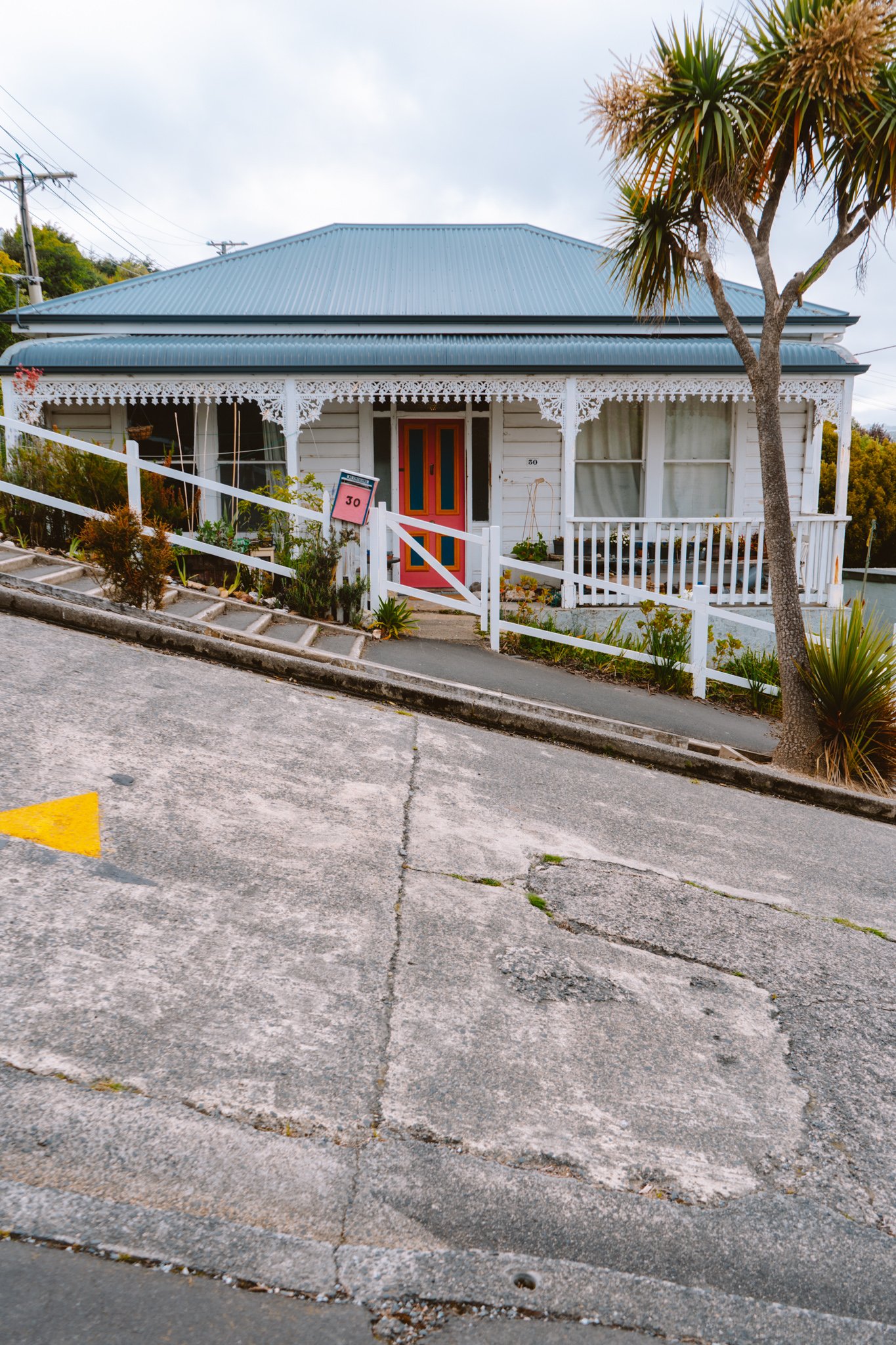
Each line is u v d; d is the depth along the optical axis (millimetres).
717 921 4363
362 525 9875
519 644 10398
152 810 4312
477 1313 2012
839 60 6582
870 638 7945
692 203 7805
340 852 4344
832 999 3777
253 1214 2174
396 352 11641
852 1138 2885
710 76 7094
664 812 6090
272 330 13047
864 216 7312
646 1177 2555
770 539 7906
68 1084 2439
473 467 13617
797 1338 2076
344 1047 2887
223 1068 2654
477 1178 2439
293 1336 1869
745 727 9039
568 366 11562
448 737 6805
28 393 11430
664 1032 3336
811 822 6566
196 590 9609
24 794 4176
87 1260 1952
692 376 11898
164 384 11648
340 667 7984
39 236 47188
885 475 32625
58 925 3203
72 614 7133
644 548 11445
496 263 15672
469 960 3588
